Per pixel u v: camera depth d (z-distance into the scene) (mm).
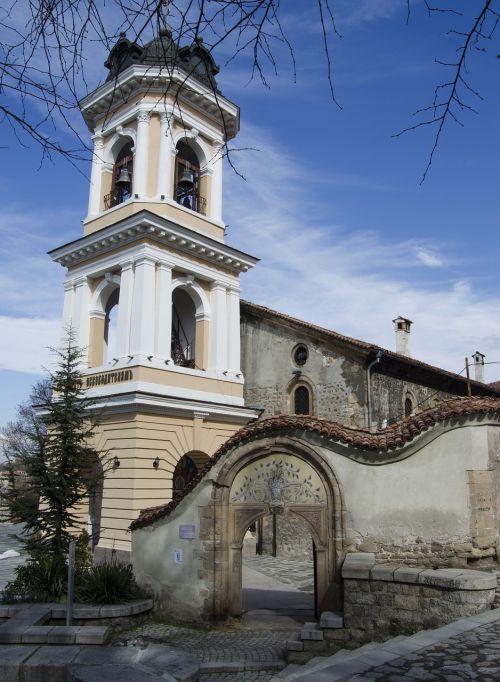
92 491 15797
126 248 21578
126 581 13211
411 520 10742
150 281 20953
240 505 12562
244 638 11539
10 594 13484
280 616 13242
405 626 9500
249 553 23000
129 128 23109
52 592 13258
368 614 9852
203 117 23875
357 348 21734
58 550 14648
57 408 16016
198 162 24594
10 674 7227
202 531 12688
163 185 22031
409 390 24062
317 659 9516
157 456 19781
